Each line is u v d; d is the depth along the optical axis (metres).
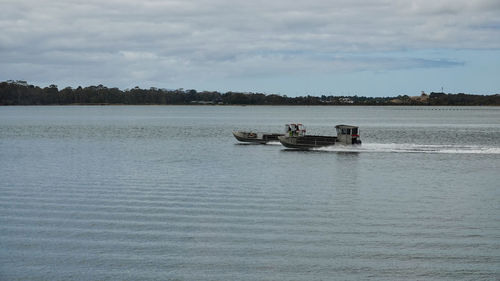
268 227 40.75
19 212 45.28
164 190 54.47
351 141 92.00
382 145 97.19
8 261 33.78
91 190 54.47
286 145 95.69
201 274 31.89
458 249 35.69
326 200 50.06
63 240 37.62
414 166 72.31
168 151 93.31
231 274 31.92
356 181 60.44
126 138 124.81
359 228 40.47
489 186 57.16
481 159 79.50
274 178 62.34
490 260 33.72
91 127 172.50
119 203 48.50
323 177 63.22
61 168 70.56
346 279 31.22
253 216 43.97
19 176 63.59
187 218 43.25
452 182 59.66
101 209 46.25
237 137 109.69
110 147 101.19
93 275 31.78
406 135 140.00
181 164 74.75
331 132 162.00
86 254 34.94
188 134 139.88
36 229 40.19
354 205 47.97
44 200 49.81
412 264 33.19
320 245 36.56
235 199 50.28
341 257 34.38
